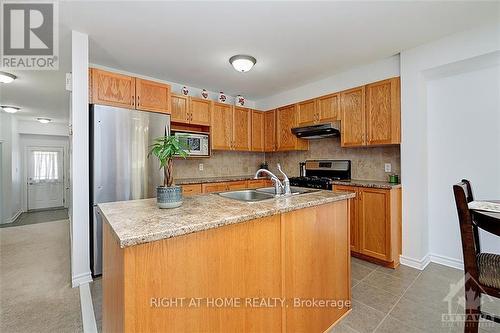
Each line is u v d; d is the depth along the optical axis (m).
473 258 1.33
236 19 2.04
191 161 3.94
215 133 3.81
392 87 2.68
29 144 6.37
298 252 1.46
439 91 2.64
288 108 4.00
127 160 2.60
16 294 2.06
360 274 2.39
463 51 2.21
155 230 0.91
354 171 3.40
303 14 1.97
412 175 2.57
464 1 1.79
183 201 1.54
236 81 3.66
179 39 2.37
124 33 2.25
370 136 2.87
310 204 1.47
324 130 3.28
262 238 1.29
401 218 2.66
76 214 2.21
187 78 3.51
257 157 4.84
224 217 1.10
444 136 2.61
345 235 1.82
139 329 0.90
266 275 1.30
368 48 2.57
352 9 1.90
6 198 4.94
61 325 1.67
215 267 1.11
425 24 2.11
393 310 1.80
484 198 2.35
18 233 4.04
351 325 1.64
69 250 3.17
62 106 4.71
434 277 2.32
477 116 2.39
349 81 3.22
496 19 2.03
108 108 2.49
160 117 2.89
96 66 2.98
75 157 2.20
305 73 3.33
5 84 3.46
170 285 0.97
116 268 1.02
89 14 1.95
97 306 1.89
